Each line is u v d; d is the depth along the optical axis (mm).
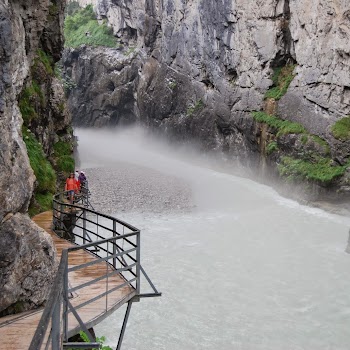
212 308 14797
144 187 34438
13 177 8516
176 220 25812
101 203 29484
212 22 41719
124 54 63500
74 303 9172
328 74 28641
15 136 9000
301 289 15984
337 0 27484
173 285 16516
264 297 15492
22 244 8453
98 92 66188
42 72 25172
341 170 26750
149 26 55469
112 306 8992
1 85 8148
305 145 29703
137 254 9688
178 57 49156
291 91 32375
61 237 15656
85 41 68562
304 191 28703
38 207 19375
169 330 13516
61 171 26234
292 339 12930
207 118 44031
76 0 83938
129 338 13086
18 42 9992
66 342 7316
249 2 36312
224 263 18625
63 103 28188
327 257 18891
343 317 13969
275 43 34406
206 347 12641
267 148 33969
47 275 9023
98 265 11789
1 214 8133
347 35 26734
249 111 37188
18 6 10398
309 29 30531
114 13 65938
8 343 7410
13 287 8297
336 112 28031
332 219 24828
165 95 51625
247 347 12617
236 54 38625
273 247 20438
